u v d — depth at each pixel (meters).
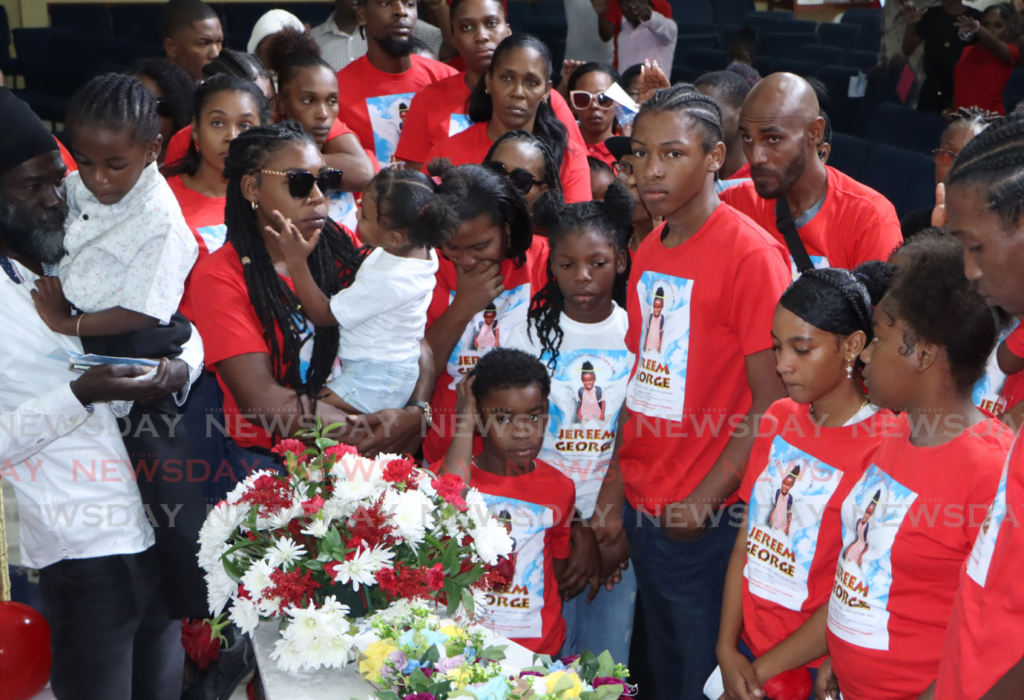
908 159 4.88
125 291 2.14
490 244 2.36
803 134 2.48
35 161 2.05
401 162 3.93
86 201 2.20
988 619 1.32
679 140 2.10
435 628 1.70
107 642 2.31
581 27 6.36
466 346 2.55
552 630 2.34
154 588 2.40
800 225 2.62
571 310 2.44
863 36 9.60
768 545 2.00
